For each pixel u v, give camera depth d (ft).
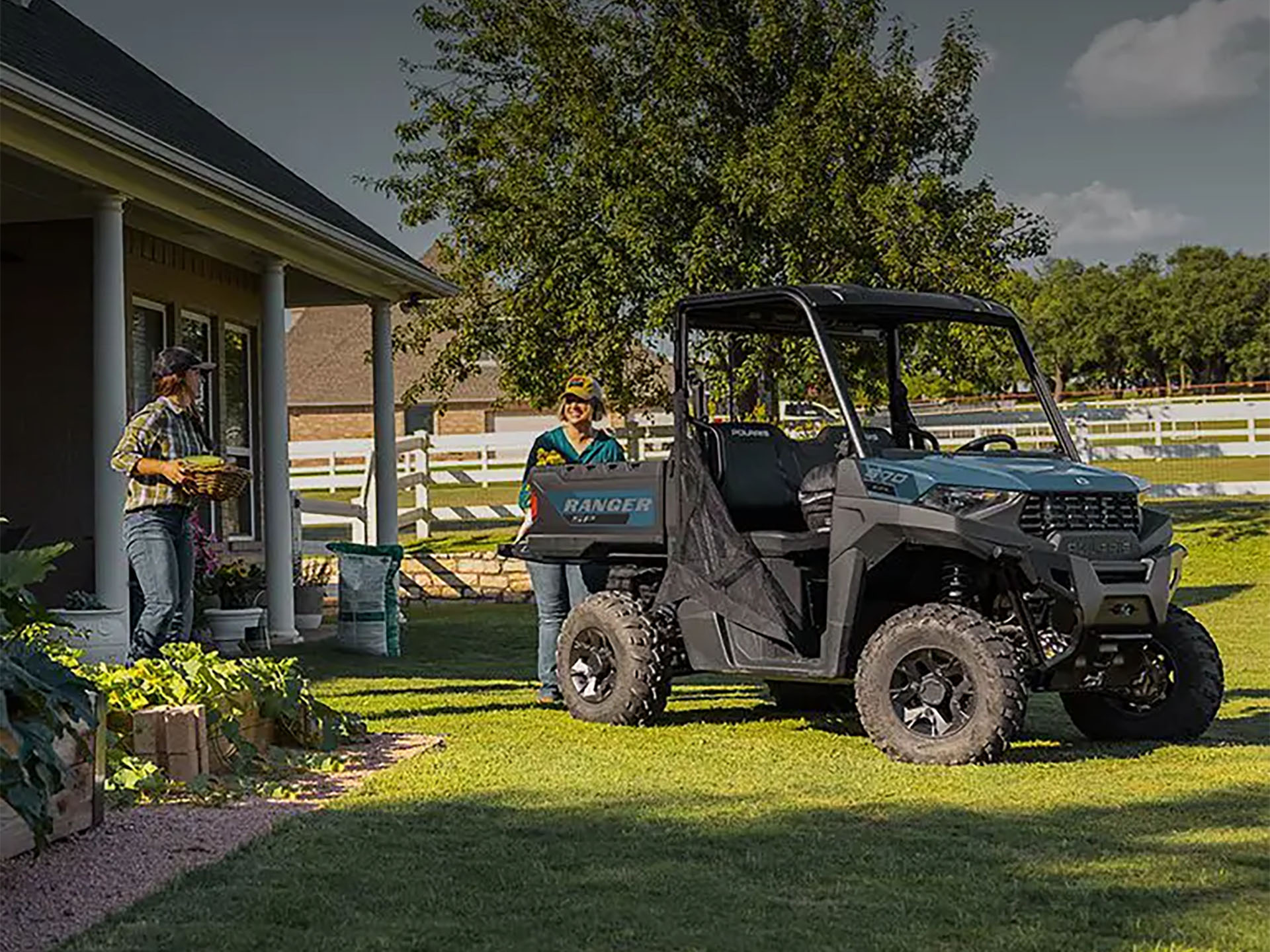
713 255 56.24
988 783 21.08
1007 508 23.09
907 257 56.54
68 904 15.02
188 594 28.37
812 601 25.41
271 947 13.70
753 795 20.33
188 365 28.17
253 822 18.53
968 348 52.90
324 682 33.78
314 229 41.29
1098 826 18.26
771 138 57.26
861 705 23.45
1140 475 90.58
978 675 22.61
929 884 15.64
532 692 31.94
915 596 25.31
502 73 63.98
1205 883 15.60
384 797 20.18
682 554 26.45
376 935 14.02
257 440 52.06
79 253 41.93
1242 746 24.72
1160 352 271.49
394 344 64.95
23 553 17.70
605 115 59.36
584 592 29.58
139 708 20.97
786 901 15.06
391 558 40.55
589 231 58.49
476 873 16.20
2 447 42.06
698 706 29.96
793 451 27.27
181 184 35.63
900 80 58.34
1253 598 50.16
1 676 15.05
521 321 60.39
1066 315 266.98
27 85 28.78
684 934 13.99
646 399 62.44
